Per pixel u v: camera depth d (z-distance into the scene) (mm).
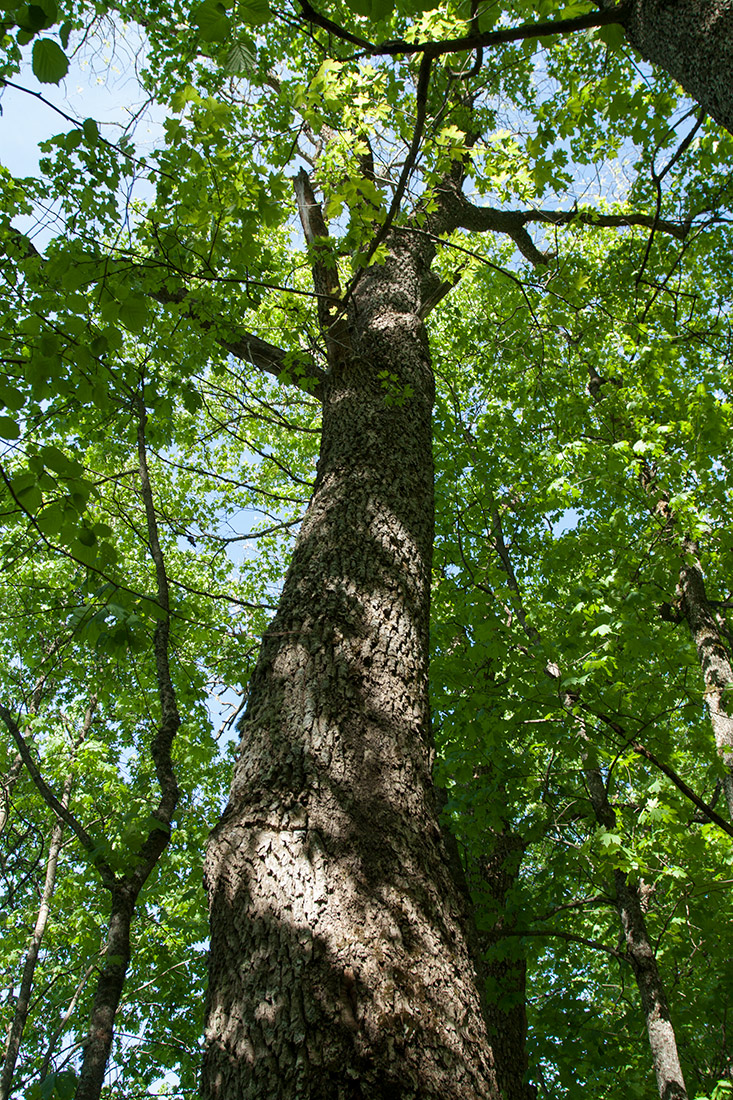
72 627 2518
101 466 6410
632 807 5434
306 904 1745
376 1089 1421
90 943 7555
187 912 7977
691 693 5801
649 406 6328
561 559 6551
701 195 6652
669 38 2037
